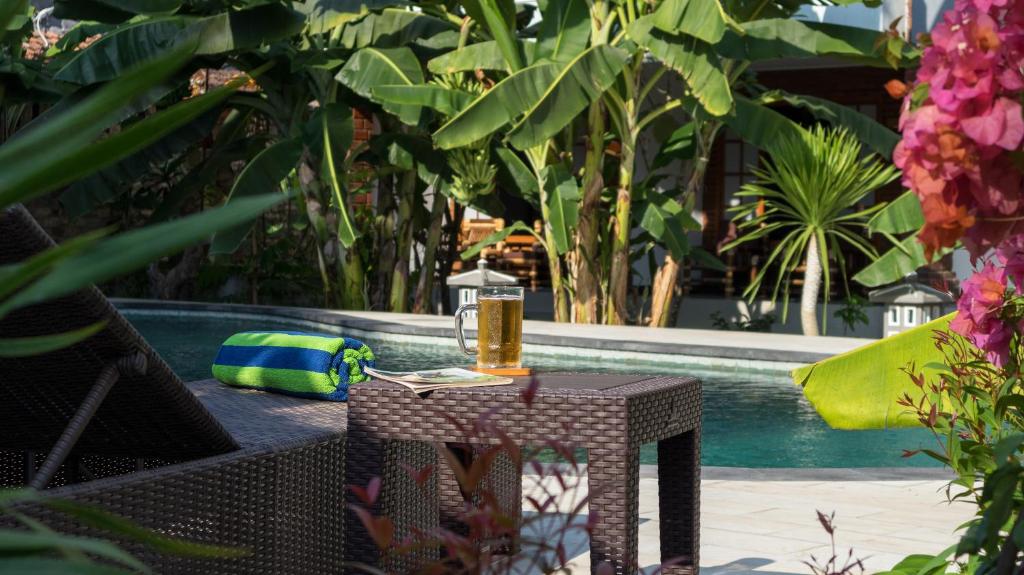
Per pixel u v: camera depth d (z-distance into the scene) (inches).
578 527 45.6
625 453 93.7
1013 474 51.9
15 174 25.9
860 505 173.8
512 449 43.3
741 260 680.4
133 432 100.3
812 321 473.1
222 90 27.7
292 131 553.9
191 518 90.7
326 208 574.2
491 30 478.0
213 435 96.7
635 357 405.4
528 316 658.8
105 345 85.6
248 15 485.7
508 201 829.8
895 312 456.1
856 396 103.5
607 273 520.7
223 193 693.3
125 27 493.0
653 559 137.1
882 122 658.8
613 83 462.3
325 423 117.3
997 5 45.1
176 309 581.9
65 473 114.2
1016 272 60.8
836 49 445.7
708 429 282.5
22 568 25.7
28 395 97.7
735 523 160.4
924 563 88.8
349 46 552.4
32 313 81.7
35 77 534.3
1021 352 76.7
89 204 537.3
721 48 451.2
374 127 713.6
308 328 529.7
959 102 43.6
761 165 700.0
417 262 641.6
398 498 109.0
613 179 590.2
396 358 405.4
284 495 102.3
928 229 45.4
